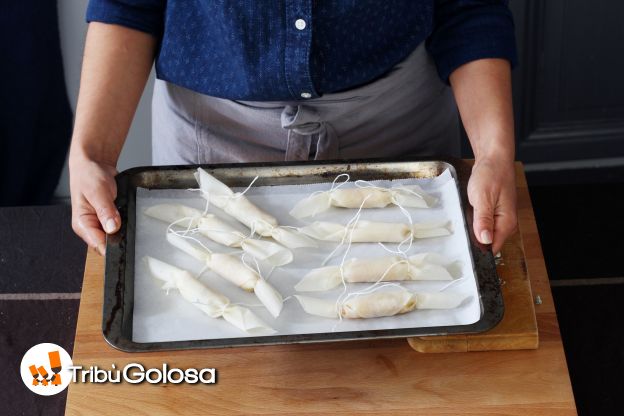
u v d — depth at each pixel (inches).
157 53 46.6
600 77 71.5
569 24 68.4
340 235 40.6
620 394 39.8
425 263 38.8
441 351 39.1
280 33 41.5
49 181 73.1
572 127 74.9
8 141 69.4
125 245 38.8
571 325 42.6
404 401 37.4
